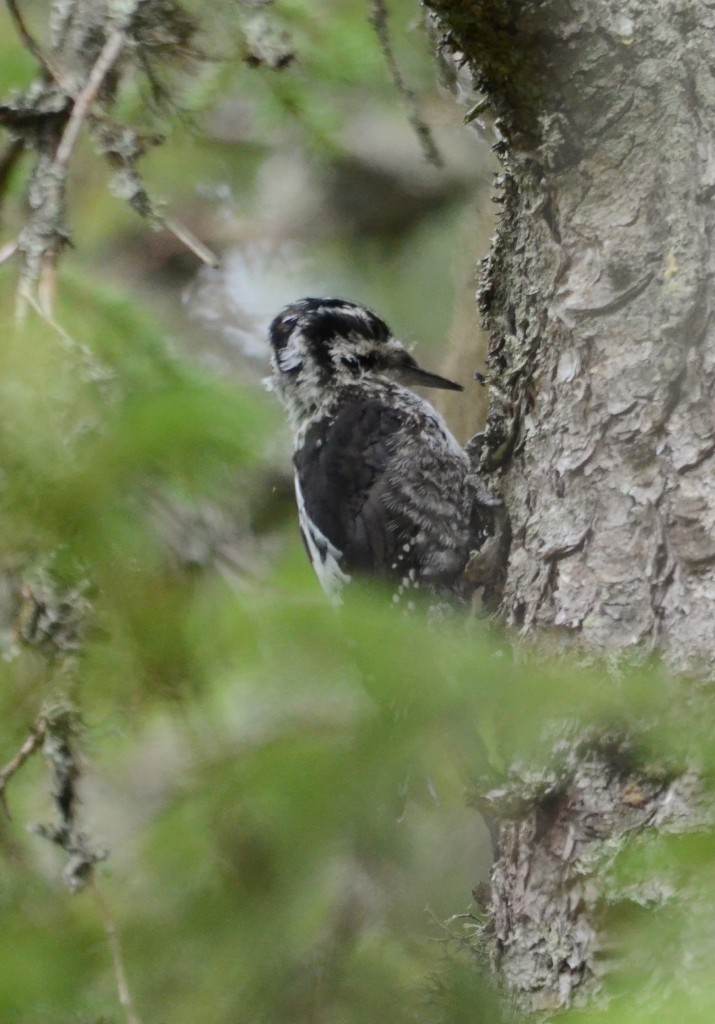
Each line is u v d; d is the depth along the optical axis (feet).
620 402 21.52
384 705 13.73
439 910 28.96
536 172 23.73
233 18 24.82
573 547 21.65
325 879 19.93
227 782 14.53
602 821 19.25
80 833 18.40
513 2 21.42
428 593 30.73
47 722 18.39
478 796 21.50
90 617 17.38
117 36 22.72
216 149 41.50
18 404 17.20
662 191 21.68
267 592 16.12
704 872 14.98
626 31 21.67
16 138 24.21
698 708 14.80
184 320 45.96
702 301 20.90
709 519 20.11
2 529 17.02
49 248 20.93
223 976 18.15
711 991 13.28
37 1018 17.17
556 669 14.32
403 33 30.78
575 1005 19.02
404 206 47.85
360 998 23.06
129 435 16.94
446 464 31.45
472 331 36.88
